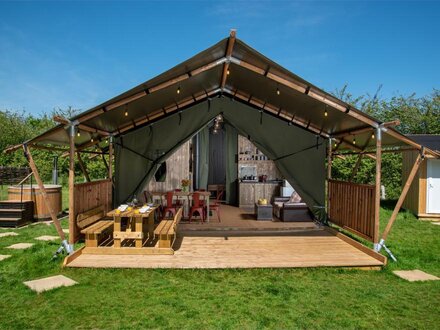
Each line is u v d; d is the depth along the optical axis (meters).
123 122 6.97
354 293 4.02
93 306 3.55
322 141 7.98
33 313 3.38
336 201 7.57
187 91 6.52
